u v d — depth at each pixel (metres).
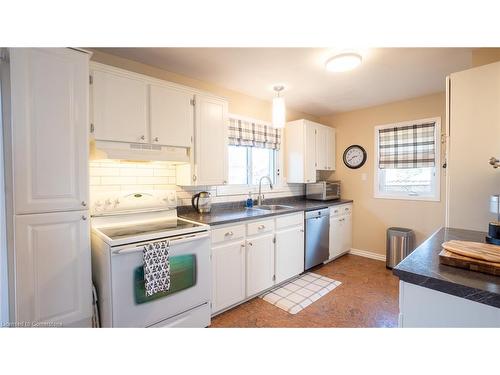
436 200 3.13
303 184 3.97
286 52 1.99
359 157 3.78
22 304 1.35
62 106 1.46
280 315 2.15
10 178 1.37
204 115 2.34
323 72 2.39
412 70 2.36
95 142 1.72
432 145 3.12
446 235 1.50
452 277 0.89
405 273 0.95
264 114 3.33
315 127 3.63
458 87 1.72
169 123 2.08
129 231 1.75
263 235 2.50
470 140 1.68
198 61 2.15
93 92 1.69
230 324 2.02
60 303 1.46
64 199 1.47
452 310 0.87
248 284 2.34
